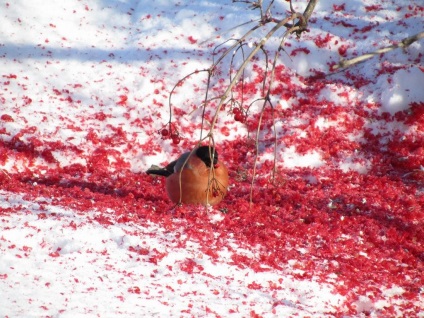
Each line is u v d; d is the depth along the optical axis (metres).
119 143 11.97
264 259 8.19
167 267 7.50
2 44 13.52
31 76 12.98
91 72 13.26
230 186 11.14
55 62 13.35
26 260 7.13
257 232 9.09
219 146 12.30
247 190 10.95
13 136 11.62
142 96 12.80
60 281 6.76
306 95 12.95
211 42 13.74
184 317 6.43
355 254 8.83
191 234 8.58
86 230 8.05
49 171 11.42
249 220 9.58
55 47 13.63
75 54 13.56
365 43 13.67
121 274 7.18
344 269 8.29
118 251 7.73
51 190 10.18
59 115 12.27
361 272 8.30
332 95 12.80
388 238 9.54
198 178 9.42
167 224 8.83
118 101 12.71
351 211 10.38
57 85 12.88
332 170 11.88
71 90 12.84
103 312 6.23
